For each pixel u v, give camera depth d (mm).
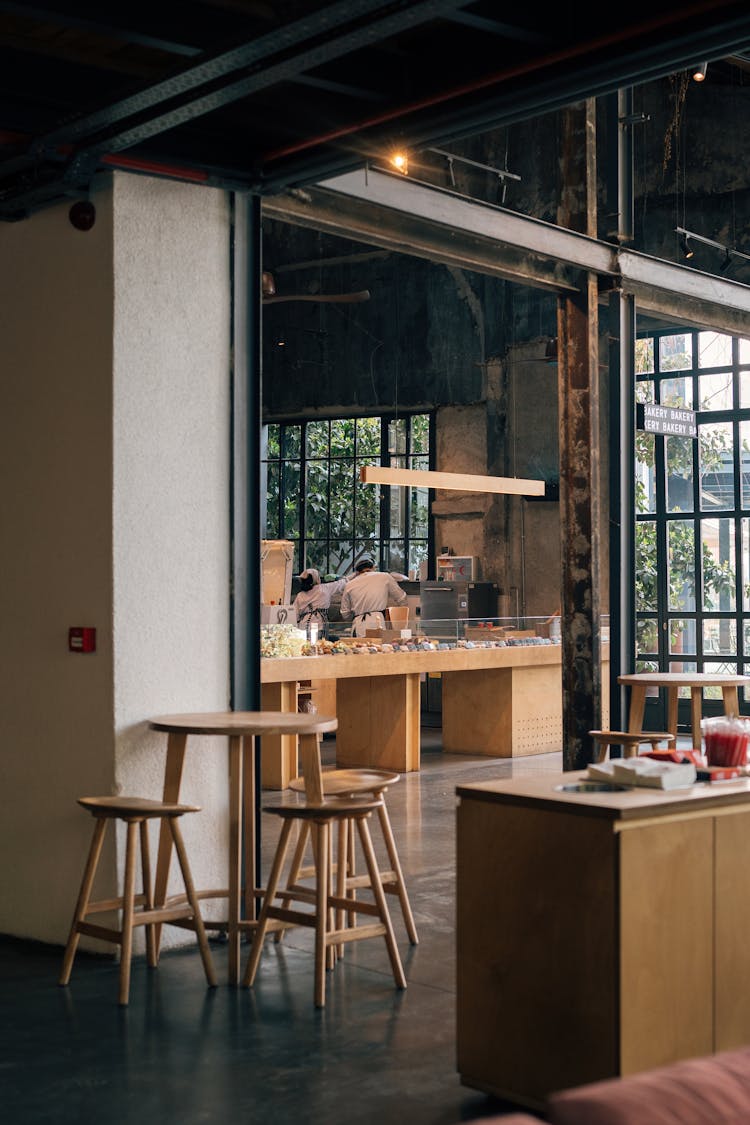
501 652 11180
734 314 9133
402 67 4723
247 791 5324
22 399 5598
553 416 14547
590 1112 1683
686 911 3502
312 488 16500
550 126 13773
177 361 5430
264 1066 3934
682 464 13281
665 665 13297
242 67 3898
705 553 13141
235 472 5613
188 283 5469
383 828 5371
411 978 4879
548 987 3510
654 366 13508
